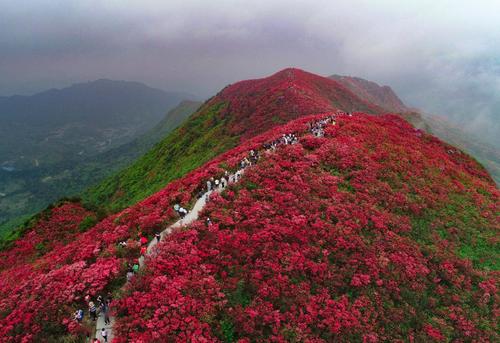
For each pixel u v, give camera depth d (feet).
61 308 76.95
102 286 80.59
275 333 72.54
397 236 106.32
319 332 75.77
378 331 80.07
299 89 352.90
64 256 104.58
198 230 96.22
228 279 81.25
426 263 101.50
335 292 85.35
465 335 85.25
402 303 88.12
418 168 153.48
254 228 97.30
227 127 349.41
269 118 308.40
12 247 173.68
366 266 92.99
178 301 73.00
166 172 338.34
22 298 82.69
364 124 190.08
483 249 114.83
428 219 121.90
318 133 167.02
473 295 95.86
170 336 66.85
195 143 363.97
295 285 83.25
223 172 132.87
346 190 121.70
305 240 95.40
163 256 85.30
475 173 196.03
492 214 134.62
